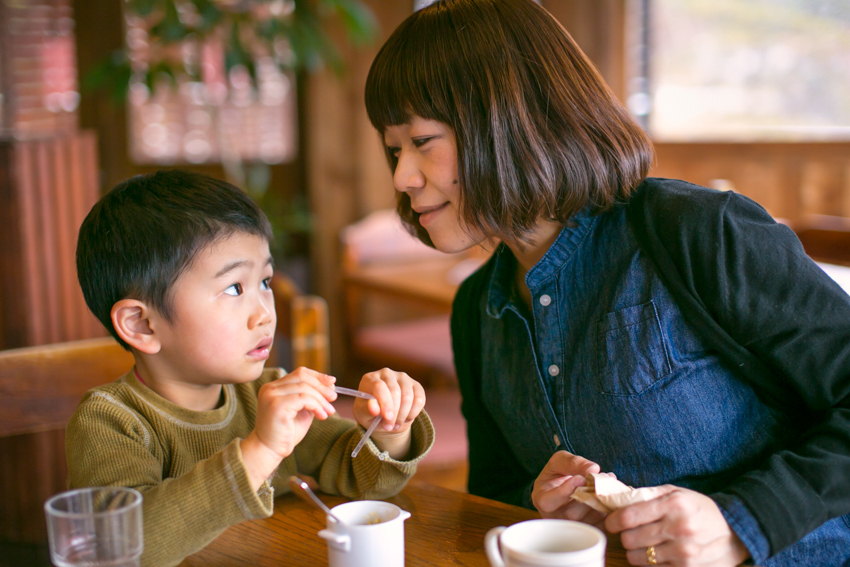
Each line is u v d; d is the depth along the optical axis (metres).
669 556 0.78
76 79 3.57
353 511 0.82
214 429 1.04
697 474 1.00
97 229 0.99
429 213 1.06
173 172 1.04
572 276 1.07
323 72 3.77
